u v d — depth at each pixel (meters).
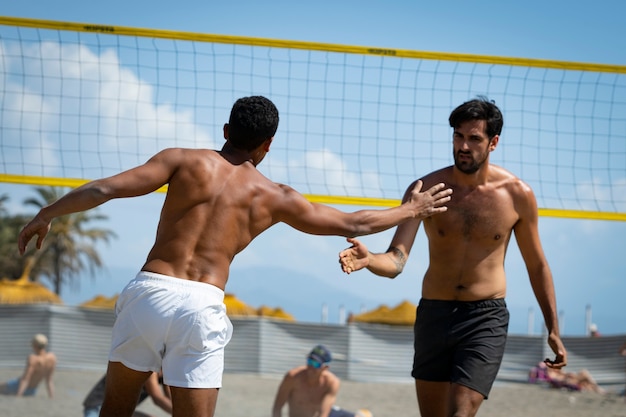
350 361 18.92
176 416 3.52
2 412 10.88
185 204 3.57
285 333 19.14
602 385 18.47
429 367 4.73
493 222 4.61
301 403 8.55
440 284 4.68
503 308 4.68
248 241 3.67
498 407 13.46
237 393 14.22
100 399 7.13
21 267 53.53
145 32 7.20
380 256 4.39
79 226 57.69
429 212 3.95
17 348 17.83
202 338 3.47
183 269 3.51
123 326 3.53
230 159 3.73
